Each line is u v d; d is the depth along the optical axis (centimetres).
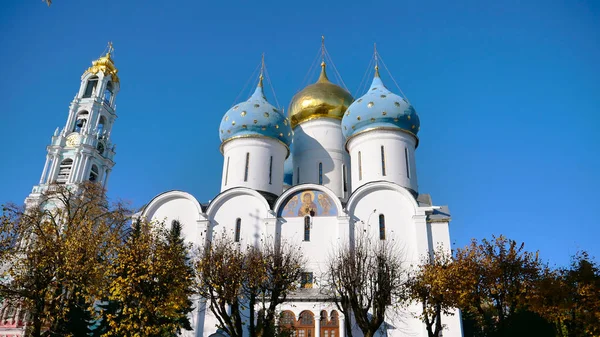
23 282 2878
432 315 2944
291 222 3812
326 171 4753
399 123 4281
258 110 4522
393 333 3319
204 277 2728
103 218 4084
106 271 2866
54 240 3100
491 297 3309
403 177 4112
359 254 2850
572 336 3300
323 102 5000
